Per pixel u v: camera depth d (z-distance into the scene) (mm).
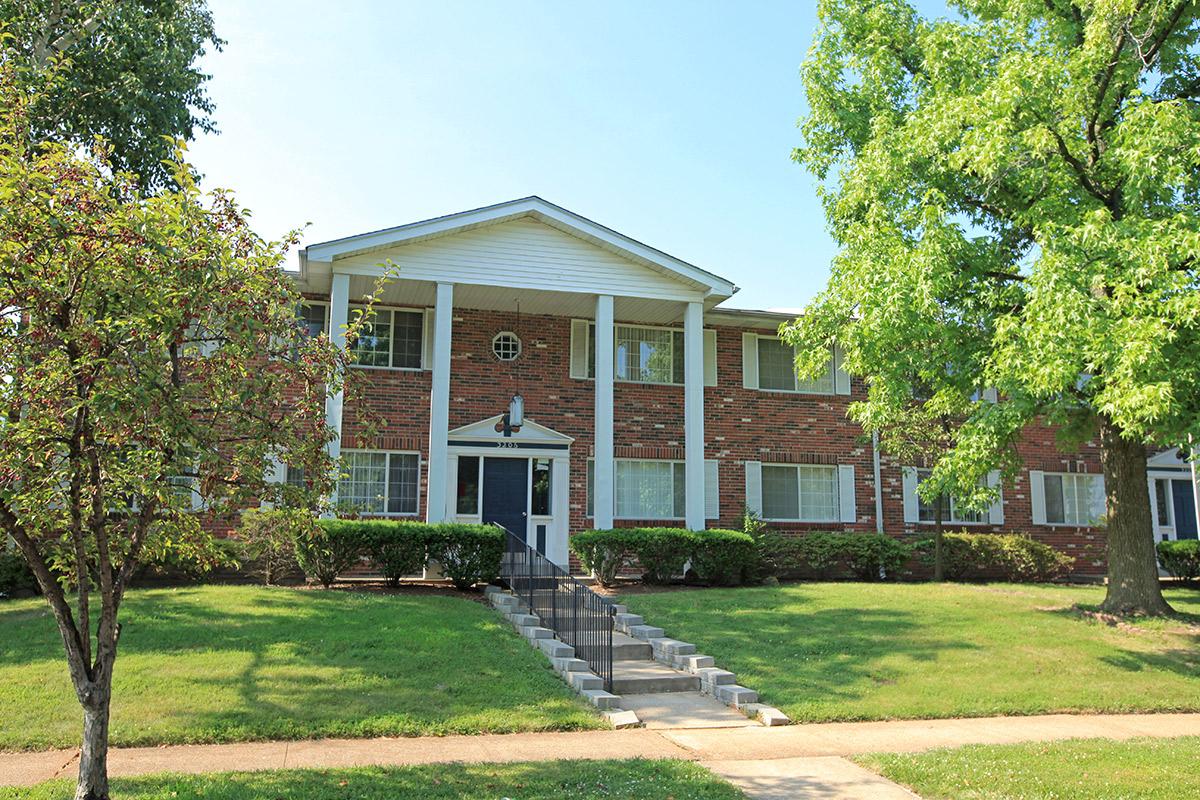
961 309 13781
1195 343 11445
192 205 6316
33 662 10172
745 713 10336
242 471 6531
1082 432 14992
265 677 9906
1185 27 13414
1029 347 11516
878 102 15391
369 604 13547
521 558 14891
